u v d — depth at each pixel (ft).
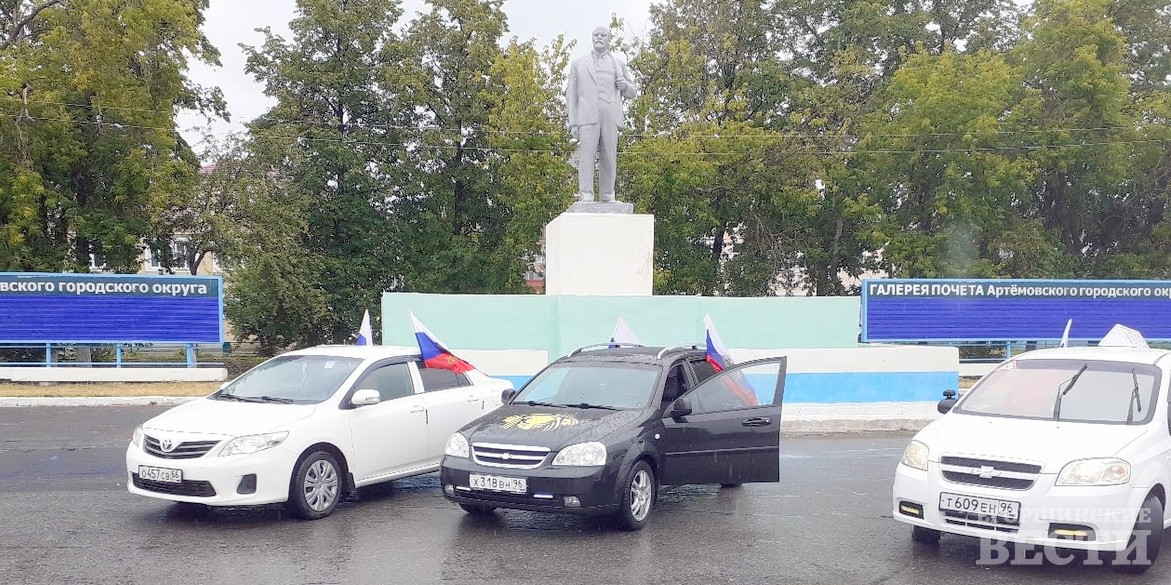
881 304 65.05
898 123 100.99
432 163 114.52
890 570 21.94
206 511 27.63
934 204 99.45
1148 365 24.63
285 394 28.89
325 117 112.27
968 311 65.72
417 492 30.99
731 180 107.14
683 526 26.37
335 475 27.32
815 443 42.83
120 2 82.84
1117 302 66.74
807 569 21.97
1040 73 99.30
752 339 54.19
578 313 51.26
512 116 102.12
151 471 25.32
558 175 103.04
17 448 38.70
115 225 86.38
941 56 100.63
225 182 92.07
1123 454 21.04
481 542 24.29
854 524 26.76
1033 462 20.94
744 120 114.32
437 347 31.99
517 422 26.11
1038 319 66.28
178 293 63.21
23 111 79.71
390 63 111.45
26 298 61.46
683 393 28.48
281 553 22.97
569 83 53.88
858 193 107.76
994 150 95.96
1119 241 111.96
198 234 91.97
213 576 20.93
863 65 109.70
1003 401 24.77
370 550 23.34
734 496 30.81
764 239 113.60
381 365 30.14
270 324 103.04
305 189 102.78
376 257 111.34
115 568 21.53
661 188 102.12
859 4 112.37
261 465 25.22
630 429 25.76
